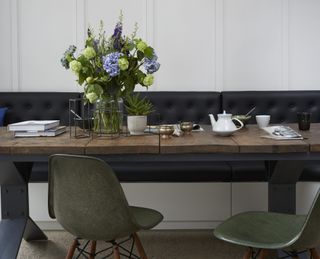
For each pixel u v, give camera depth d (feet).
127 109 6.91
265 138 6.20
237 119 7.55
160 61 12.54
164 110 11.77
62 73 12.52
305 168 9.46
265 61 12.60
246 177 9.58
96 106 6.68
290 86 12.63
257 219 5.64
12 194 7.54
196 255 8.15
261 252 5.58
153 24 12.48
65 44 12.46
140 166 9.69
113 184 4.79
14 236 7.17
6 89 12.45
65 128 7.42
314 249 5.07
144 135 6.77
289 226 5.43
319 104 11.73
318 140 5.91
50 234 9.42
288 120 11.76
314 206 4.28
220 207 9.68
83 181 4.84
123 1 12.44
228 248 8.52
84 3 12.42
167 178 9.62
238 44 12.57
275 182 7.27
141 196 9.69
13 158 5.67
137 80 6.79
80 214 4.97
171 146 5.54
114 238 5.10
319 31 12.51
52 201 5.46
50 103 11.82
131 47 6.64
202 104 11.79
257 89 12.62
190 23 12.51
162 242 8.89
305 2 12.49
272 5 12.49
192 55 12.55
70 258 5.92
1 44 12.40
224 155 5.66
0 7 12.35
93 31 12.28
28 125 6.56
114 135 6.67
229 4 12.51
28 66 12.48
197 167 9.64
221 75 12.56
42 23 12.44
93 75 6.57
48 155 5.66
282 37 12.53
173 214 9.68
